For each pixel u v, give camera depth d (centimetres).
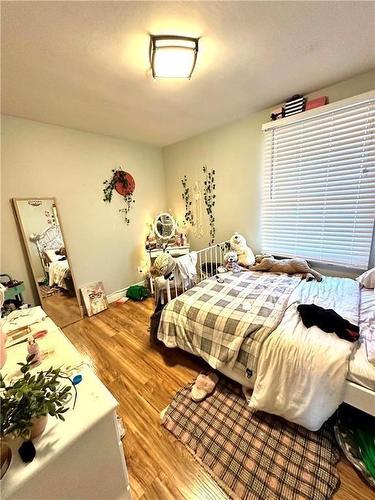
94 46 125
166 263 213
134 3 100
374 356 107
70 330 250
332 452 116
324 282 204
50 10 99
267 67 157
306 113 202
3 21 103
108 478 81
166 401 155
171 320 187
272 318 147
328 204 215
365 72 171
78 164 264
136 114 222
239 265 263
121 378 177
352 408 131
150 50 128
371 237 197
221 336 156
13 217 222
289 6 106
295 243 247
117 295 322
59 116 217
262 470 111
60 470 66
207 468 114
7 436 59
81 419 72
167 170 359
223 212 305
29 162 227
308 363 117
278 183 246
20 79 152
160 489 107
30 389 61
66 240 263
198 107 216
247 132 256
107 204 299
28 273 235
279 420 135
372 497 99
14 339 123
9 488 56
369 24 119
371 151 183
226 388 160
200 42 128
